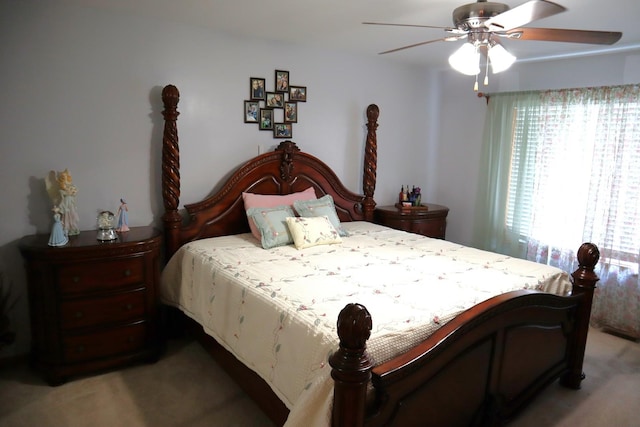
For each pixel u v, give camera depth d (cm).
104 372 269
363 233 355
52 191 271
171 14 287
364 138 425
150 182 314
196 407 234
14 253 271
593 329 352
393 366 147
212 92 329
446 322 182
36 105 267
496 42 218
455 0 244
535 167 387
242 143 350
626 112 327
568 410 238
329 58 386
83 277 252
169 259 313
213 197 332
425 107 469
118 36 287
